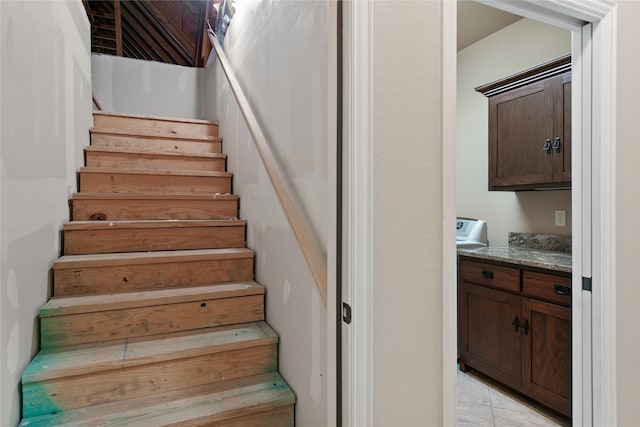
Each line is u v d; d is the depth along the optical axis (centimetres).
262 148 182
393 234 88
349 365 86
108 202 232
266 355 175
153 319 177
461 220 316
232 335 177
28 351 149
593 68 132
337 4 91
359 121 85
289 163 165
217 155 295
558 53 263
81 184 244
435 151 93
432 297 92
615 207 130
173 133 314
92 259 189
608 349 129
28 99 158
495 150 271
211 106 374
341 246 90
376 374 86
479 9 272
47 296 175
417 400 90
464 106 333
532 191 279
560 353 196
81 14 262
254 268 217
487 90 278
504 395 231
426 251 91
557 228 263
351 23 86
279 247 177
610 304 129
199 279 205
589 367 134
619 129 131
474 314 252
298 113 156
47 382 142
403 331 89
